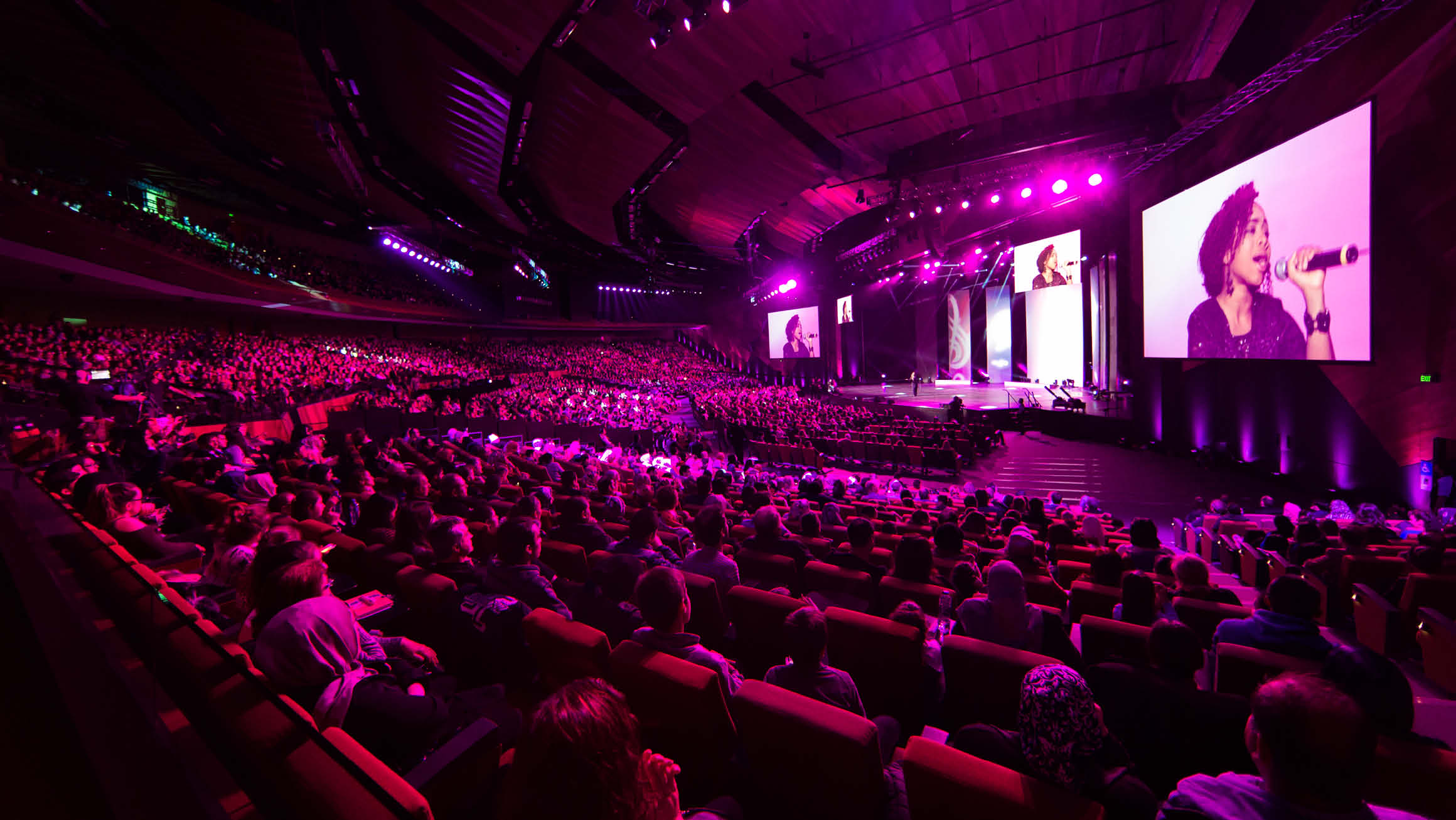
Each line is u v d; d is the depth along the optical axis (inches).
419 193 938.1
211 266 738.2
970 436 757.9
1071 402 847.7
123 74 550.9
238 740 63.4
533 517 201.0
